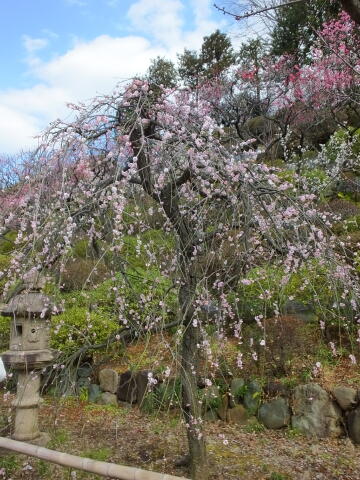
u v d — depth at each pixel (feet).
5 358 11.19
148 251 9.01
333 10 33.99
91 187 9.32
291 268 9.00
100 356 15.97
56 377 9.99
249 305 12.76
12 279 9.91
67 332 15.19
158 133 9.11
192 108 9.28
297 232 8.20
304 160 27.04
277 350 12.95
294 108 30.22
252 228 8.39
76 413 14.15
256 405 12.60
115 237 8.16
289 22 38.45
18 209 9.02
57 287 8.91
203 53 52.80
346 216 19.69
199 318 9.16
